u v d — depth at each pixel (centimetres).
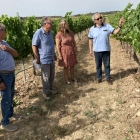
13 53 254
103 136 242
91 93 388
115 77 460
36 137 253
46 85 362
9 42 421
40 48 333
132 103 318
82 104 343
